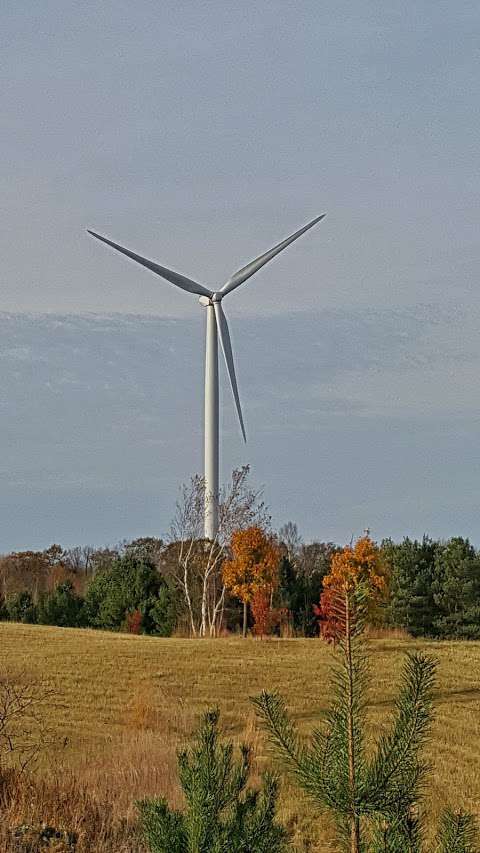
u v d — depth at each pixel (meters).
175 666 46.56
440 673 43.00
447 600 71.00
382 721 27.08
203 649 51.88
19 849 12.12
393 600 71.25
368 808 5.92
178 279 63.59
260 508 74.06
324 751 6.15
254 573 58.47
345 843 6.10
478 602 70.44
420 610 71.31
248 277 64.94
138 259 62.38
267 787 7.09
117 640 56.47
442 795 22.05
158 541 105.06
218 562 71.62
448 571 71.56
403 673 6.24
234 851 6.69
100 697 39.00
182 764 7.09
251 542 58.66
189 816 6.73
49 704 37.00
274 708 6.40
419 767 6.06
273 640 55.34
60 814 13.67
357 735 6.09
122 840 12.59
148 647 52.75
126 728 31.55
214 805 6.81
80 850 12.16
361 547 49.84
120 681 42.78
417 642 51.28
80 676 43.62
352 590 6.30
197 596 70.94
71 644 54.28
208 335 69.19
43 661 47.66
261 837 6.83
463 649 49.50
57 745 27.38
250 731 22.38
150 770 17.38
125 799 14.72
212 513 72.06
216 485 72.06
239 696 39.56
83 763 19.67
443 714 35.50
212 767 6.99
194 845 6.59
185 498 75.06
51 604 77.94
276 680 43.22
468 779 24.84
